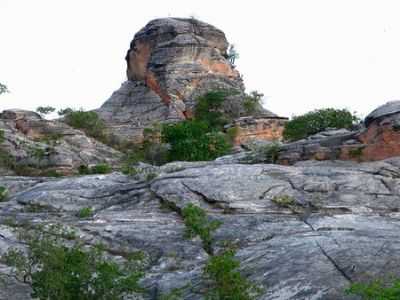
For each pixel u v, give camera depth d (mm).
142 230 21531
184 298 15180
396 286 11953
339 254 16141
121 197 27422
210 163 35125
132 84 102750
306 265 15680
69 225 22016
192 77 94812
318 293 13789
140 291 15125
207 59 98750
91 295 14273
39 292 14305
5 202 28953
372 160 30297
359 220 20891
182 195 25250
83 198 27828
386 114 30203
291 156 32750
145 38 101750
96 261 15656
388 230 19047
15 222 23062
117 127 84875
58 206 26953
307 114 62188
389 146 29812
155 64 97188
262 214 22797
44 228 19656
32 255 16000
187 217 20016
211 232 20125
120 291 14617
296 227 20344
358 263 15250
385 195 24094
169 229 21641
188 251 19328
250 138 78500
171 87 93750
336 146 31797
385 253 15914
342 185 25016
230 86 96500
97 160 64750
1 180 35656
